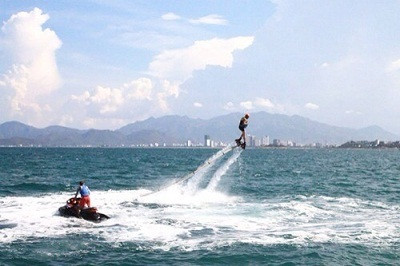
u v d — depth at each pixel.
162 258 19.75
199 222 27.41
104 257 19.89
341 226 26.41
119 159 156.75
